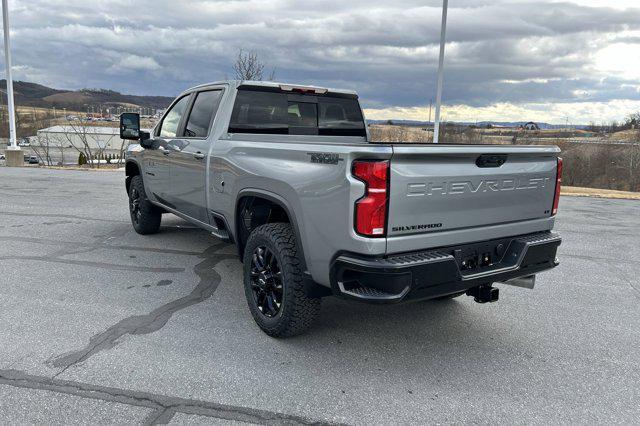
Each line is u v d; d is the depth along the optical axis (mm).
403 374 3225
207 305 4320
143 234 6879
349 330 3908
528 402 2930
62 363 3203
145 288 4719
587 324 4203
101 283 4832
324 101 5195
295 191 3293
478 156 3164
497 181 3328
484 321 4207
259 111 4719
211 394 2895
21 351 3354
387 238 2863
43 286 4695
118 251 6023
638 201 13844
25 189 11898
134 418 2635
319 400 2875
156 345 3510
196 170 4809
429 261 2914
